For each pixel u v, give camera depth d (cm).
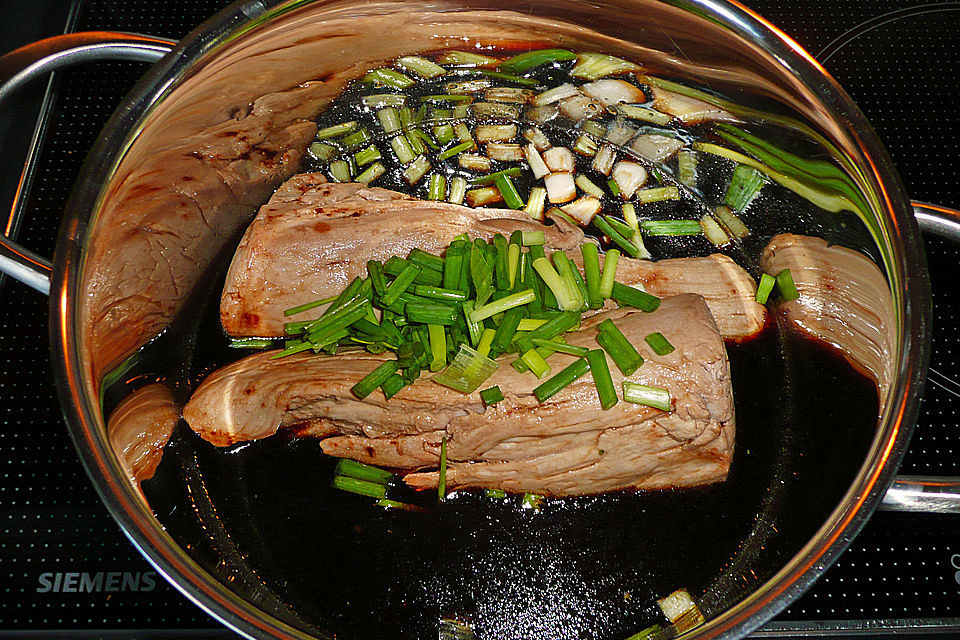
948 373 43
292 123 47
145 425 42
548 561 40
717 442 40
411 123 48
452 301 42
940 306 44
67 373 38
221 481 42
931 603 39
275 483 42
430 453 41
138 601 39
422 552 40
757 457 42
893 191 39
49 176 46
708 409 40
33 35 49
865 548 40
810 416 42
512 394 40
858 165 40
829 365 43
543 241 43
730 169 47
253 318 43
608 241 45
